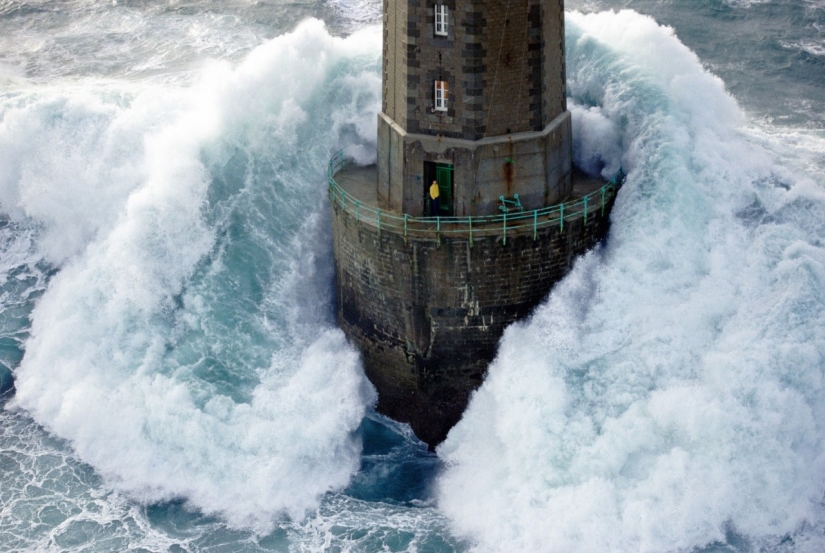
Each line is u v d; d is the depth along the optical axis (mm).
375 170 51094
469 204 45781
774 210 48438
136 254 50594
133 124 53969
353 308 49469
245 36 69938
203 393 48094
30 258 53688
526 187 46000
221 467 46344
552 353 46469
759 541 42688
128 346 49562
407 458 48750
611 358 46000
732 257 47188
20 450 47812
